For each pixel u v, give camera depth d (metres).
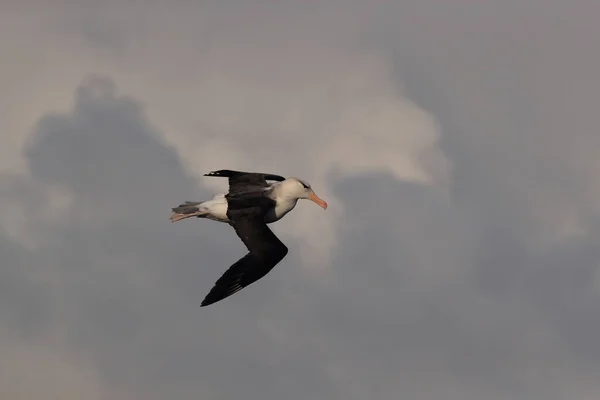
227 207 33.91
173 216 34.16
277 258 32.34
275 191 34.31
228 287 31.89
